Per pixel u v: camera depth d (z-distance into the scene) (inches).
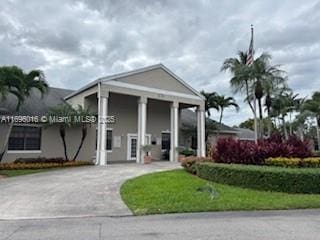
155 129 1080.2
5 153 757.3
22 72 661.9
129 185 456.4
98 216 294.5
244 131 1573.6
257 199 358.3
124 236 224.7
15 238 221.6
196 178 522.9
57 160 773.3
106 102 830.5
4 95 630.5
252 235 226.7
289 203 338.6
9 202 354.9
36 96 917.2
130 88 885.2
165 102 1083.9
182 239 216.2
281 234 229.8
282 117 1475.1
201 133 1062.4
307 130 1708.9
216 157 547.8
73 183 495.2
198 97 1066.7
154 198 361.7
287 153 504.7
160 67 967.6
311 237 222.1
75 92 940.6
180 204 331.3
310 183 402.3
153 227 250.8
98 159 816.9
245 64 941.2
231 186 448.1
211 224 260.4
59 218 287.1
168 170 669.9
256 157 505.0
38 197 383.9
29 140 799.1
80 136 874.8
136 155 972.6
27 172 649.0
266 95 994.1
